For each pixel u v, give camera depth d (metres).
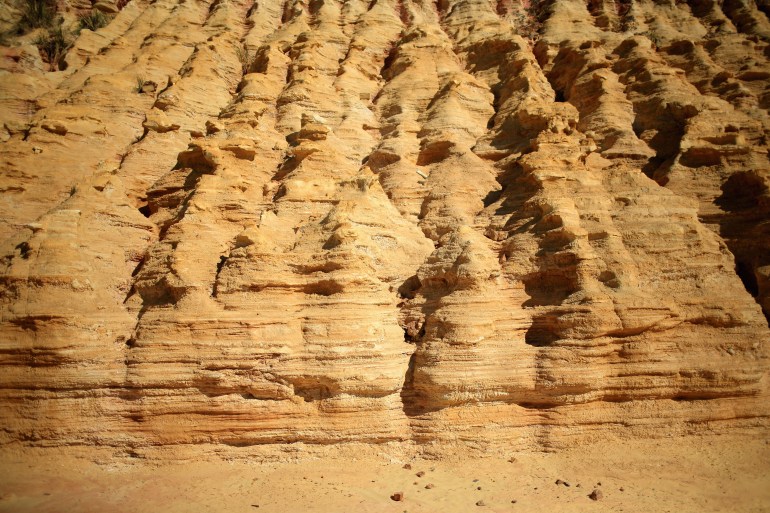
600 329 12.84
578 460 12.22
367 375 12.53
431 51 23.72
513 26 27.64
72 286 12.88
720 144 17.02
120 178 17.47
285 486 11.35
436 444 12.46
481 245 14.10
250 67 24.34
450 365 12.62
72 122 18.75
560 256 13.88
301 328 13.02
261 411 12.32
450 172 18.09
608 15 27.48
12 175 16.69
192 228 14.57
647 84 20.81
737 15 27.80
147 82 21.75
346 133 20.16
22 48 26.23
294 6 28.72
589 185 15.52
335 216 14.66
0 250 13.72
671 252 14.40
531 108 18.44
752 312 13.77
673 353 13.24
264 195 17.08
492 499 10.90
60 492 10.98
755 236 15.17
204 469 11.90
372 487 11.33
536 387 12.74
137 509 10.48
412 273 15.21
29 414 11.84
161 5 28.81
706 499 10.88
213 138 17.88
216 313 12.76
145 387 12.17
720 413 12.95
